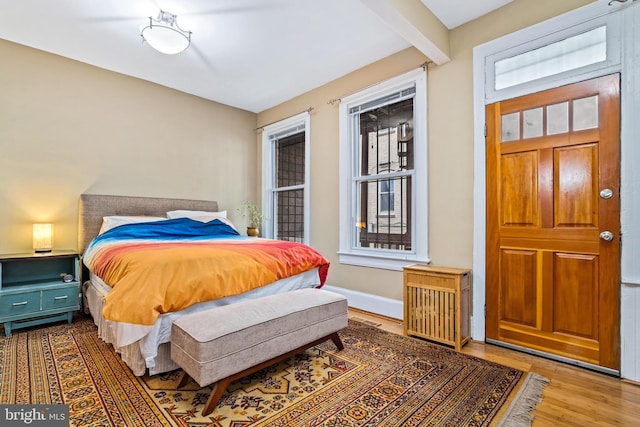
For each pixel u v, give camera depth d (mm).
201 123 4473
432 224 2949
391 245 3395
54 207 3338
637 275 1960
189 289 1937
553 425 1542
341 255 3748
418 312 2676
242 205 4914
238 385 1896
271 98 4488
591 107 2119
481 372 2066
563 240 2227
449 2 2461
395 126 3381
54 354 2279
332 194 3898
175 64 3512
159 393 1791
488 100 2586
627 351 1984
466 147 2727
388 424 1542
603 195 2068
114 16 2656
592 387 1895
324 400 1743
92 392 1790
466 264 2719
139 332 1753
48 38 3006
